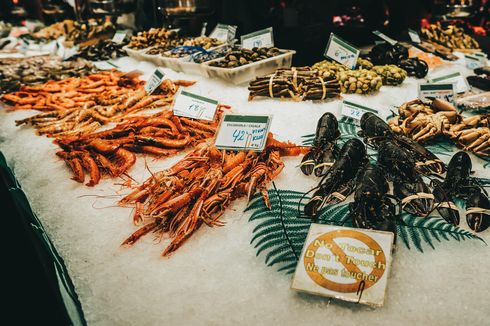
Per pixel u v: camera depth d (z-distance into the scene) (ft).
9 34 26.18
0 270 10.77
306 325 5.34
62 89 15.47
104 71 17.65
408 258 6.38
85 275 6.40
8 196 12.80
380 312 5.46
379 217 6.80
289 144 9.36
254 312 5.58
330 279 5.72
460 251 6.51
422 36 20.31
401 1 22.71
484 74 15.10
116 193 8.61
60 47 21.54
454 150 9.66
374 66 15.49
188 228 6.88
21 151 11.08
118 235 7.27
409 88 14.35
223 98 13.51
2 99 14.98
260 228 7.14
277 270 6.24
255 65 14.16
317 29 20.71
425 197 7.25
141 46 19.21
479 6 23.45
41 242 6.98
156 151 9.61
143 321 5.57
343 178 7.80
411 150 8.89
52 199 8.59
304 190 8.14
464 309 5.49
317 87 12.65
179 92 11.18
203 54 15.76
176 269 6.40
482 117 10.28
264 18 21.29
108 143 9.78
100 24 23.29
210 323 5.48
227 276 6.20
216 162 8.86
